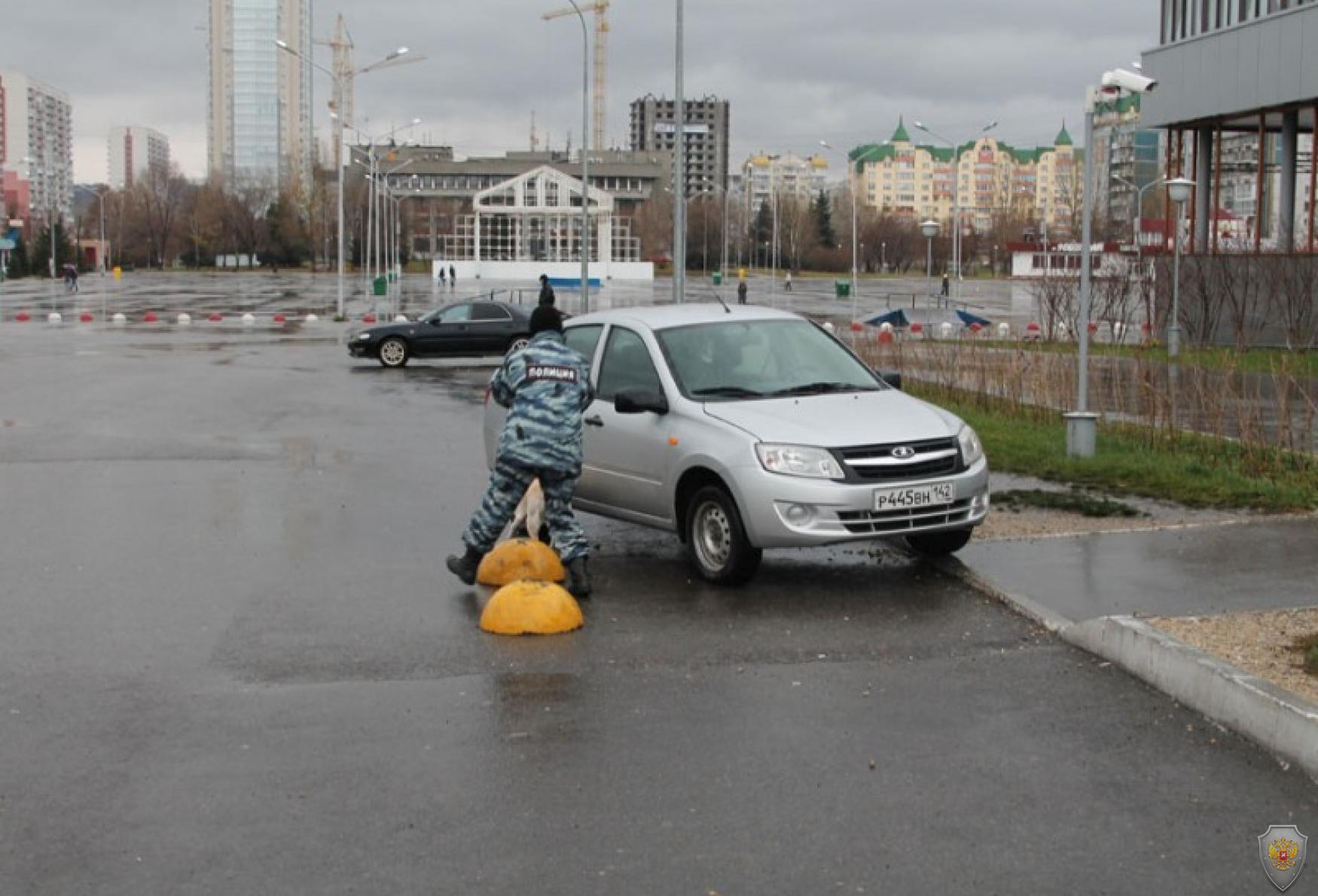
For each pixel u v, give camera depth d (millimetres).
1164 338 33156
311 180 152750
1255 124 35844
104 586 8789
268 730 5977
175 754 5660
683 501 9164
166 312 53281
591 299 68688
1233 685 5902
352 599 8445
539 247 109250
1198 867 4539
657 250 139625
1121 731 5895
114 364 28641
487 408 11250
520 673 6855
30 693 6508
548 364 8531
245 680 6738
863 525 8438
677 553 9898
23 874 4512
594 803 5113
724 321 9977
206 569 9312
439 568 9398
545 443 8430
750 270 134625
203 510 11648
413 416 19250
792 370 9672
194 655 7176
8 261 114188
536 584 7824
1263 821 4910
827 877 4461
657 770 5453
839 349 10109
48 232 118000
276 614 8070
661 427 9211
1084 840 4754
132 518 11258
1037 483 12406
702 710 6230
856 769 5457
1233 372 17891
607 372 9984
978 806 5066
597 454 9812
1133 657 6742
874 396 9391
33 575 9102
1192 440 14047
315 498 12297
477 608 8234
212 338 38188
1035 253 108125
